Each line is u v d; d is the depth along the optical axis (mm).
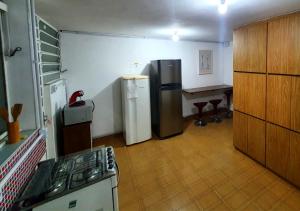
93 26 3242
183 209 2096
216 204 2143
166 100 4070
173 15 2561
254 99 2859
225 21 2975
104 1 1979
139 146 3812
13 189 1126
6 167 1096
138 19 2760
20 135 1518
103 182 1213
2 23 1543
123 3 2047
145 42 4457
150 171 2883
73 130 2984
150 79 4430
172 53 4910
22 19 1583
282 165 2482
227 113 5598
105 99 4180
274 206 2070
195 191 2381
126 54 4262
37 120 1719
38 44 1948
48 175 1277
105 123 4266
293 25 2174
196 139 4047
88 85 3969
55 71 3234
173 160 3195
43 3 2021
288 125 2348
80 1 1970
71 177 1241
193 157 3266
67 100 3771
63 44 3633
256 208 2055
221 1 1987
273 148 2604
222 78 6004
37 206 1031
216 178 2629
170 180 2635
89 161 1448
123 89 3852
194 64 5363
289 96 2305
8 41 1576
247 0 2053
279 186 2393
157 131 4305
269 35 2490
